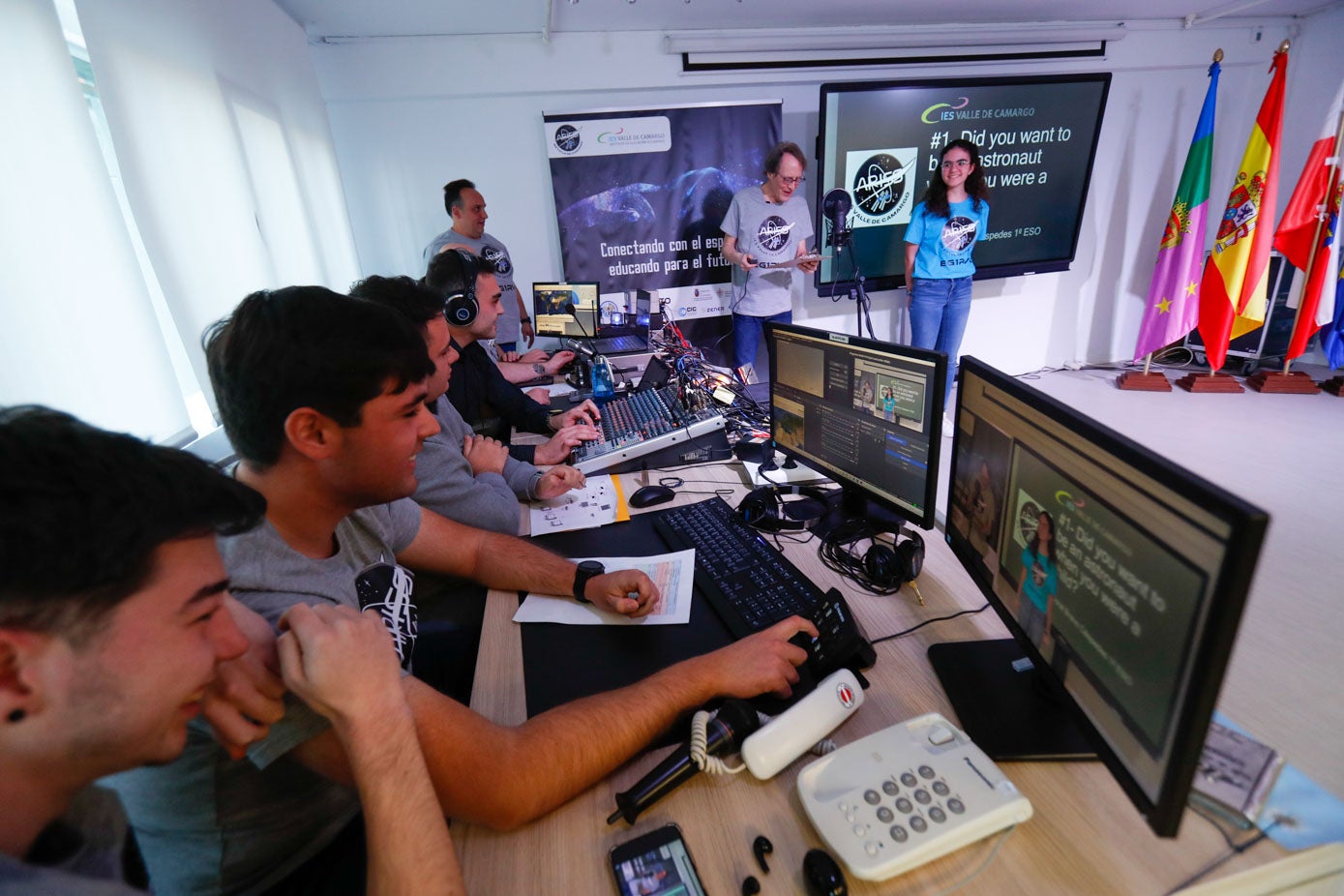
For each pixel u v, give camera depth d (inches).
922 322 157.0
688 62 152.3
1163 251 165.0
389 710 24.4
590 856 26.3
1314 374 169.0
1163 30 170.6
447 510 52.1
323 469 31.2
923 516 43.3
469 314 78.2
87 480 16.4
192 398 74.4
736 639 38.4
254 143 96.7
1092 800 27.0
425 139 148.3
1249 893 23.9
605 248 159.9
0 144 47.3
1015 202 170.2
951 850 24.6
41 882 16.6
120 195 70.8
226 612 22.5
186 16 78.0
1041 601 29.7
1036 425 28.9
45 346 49.6
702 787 29.0
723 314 171.3
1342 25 167.5
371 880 23.0
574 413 74.7
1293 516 99.7
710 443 66.4
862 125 155.8
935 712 31.2
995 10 151.6
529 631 40.7
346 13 123.1
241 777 28.8
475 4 123.2
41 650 16.3
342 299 30.1
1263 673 64.2
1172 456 125.5
